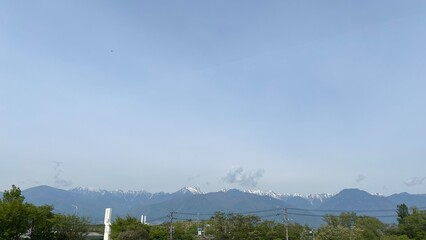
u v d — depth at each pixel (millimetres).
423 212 107562
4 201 60031
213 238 89375
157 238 89625
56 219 64188
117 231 84750
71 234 65938
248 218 88188
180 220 157000
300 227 113125
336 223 113375
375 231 107812
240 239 82750
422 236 96438
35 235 59406
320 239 96812
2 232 53750
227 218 88500
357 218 117688
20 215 55781
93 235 97688
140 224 89625
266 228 87375
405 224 105250
